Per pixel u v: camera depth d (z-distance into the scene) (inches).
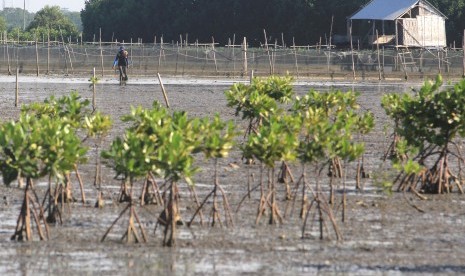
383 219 1937.7
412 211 2026.3
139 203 2038.6
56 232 1791.3
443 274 1520.7
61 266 1552.7
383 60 7199.8
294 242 1727.4
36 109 2471.7
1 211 1966.0
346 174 2460.6
